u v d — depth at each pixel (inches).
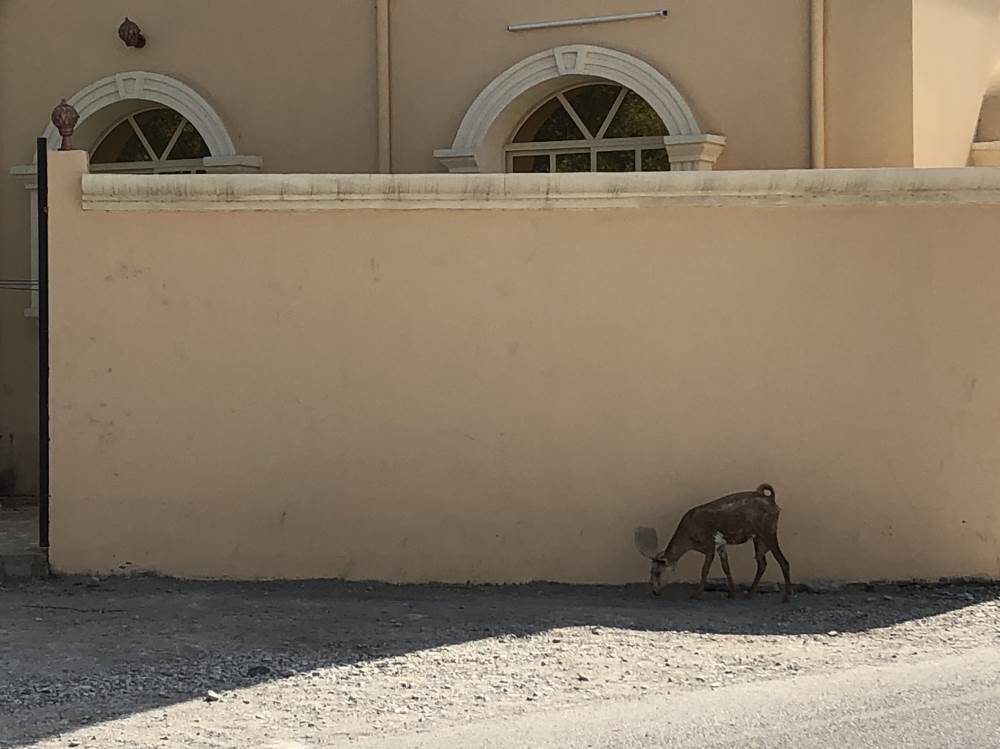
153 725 243.4
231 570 364.8
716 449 356.5
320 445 362.6
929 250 354.0
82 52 514.9
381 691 263.1
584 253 356.8
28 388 504.7
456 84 467.8
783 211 354.6
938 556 356.2
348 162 480.4
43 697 261.6
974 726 234.1
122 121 523.5
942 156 438.3
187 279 363.6
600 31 449.7
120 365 365.7
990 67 474.0
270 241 361.7
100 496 367.2
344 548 362.6
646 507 357.7
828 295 354.9
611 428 358.0
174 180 358.9
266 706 254.2
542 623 317.1
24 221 513.7
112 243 364.5
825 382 355.9
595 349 357.7
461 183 354.6
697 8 436.5
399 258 359.9
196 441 364.8
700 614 328.2
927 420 355.9
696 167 433.4
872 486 356.2
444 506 361.1
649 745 224.8
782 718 240.2
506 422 359.6
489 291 358.6
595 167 465.4
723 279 355.6
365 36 476.7
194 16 499.2
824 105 424.5
